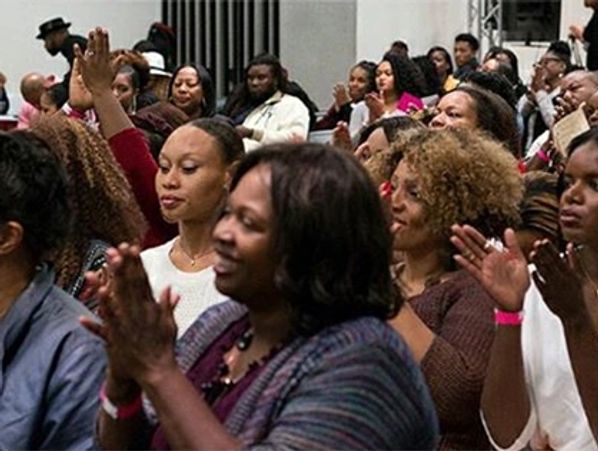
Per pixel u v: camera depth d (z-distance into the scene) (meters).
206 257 2.87
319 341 1.54
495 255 2.16
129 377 1.62
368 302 1.56
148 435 1.72
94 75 3.39
